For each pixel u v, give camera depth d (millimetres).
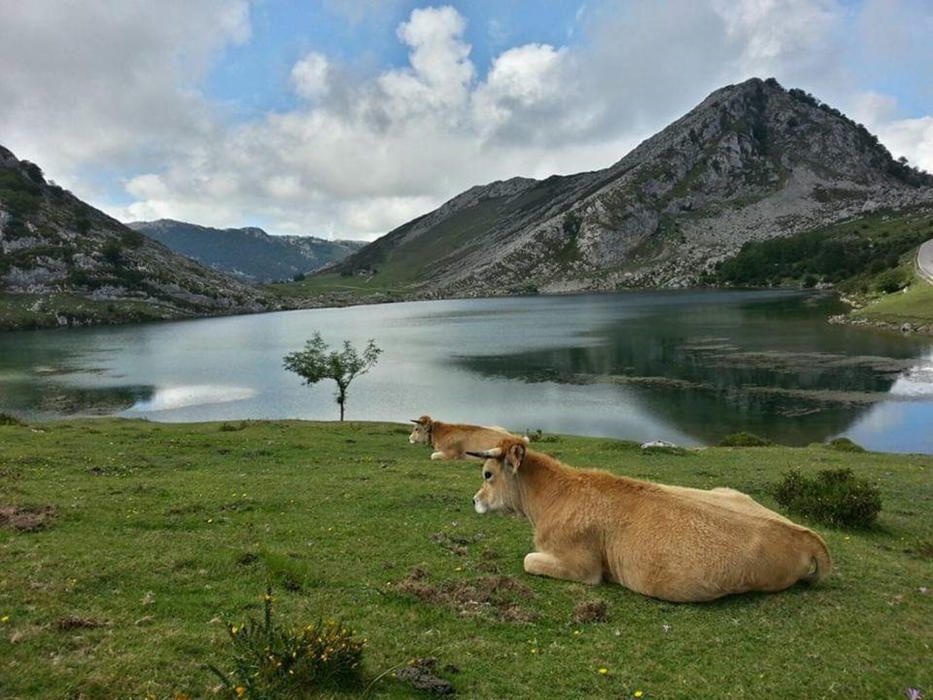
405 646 7055
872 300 132000
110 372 94000
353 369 54188
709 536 8422
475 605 8234
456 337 129000
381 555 10375
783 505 16375
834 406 59062
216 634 6984
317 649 5984
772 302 163625
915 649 7426
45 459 19531
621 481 9250
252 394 77125
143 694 5715
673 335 111188
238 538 11055
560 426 56656
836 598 8727
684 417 58031
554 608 8281
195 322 192625
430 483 17266
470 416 62156
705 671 6812
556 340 115375
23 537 10414
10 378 88812
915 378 67688
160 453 22828
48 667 6027
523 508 9867
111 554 9617
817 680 6668
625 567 8797
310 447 26156
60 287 198250
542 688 6371
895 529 14945
